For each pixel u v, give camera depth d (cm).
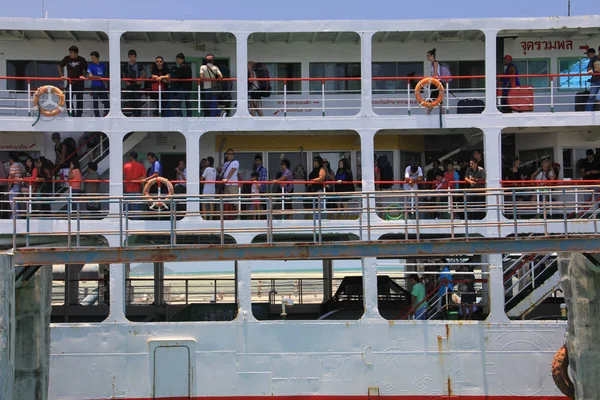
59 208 2058
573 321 1647
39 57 2169
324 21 1962
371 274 1820
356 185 2053
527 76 1939
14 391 1564
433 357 1814
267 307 2155
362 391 1805
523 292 2102
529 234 1942
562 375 1733
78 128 1920
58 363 1784
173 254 1438
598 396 1603
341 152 2225
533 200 2078
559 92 2230
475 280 1888
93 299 2734
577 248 1448
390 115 1983
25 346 1587
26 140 2155
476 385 1816
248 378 1795
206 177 1970
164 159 2208
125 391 1791
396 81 2231
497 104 2114
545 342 1825
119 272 1806
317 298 3048
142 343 1795
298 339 1803
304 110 2164
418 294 1964
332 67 2228
